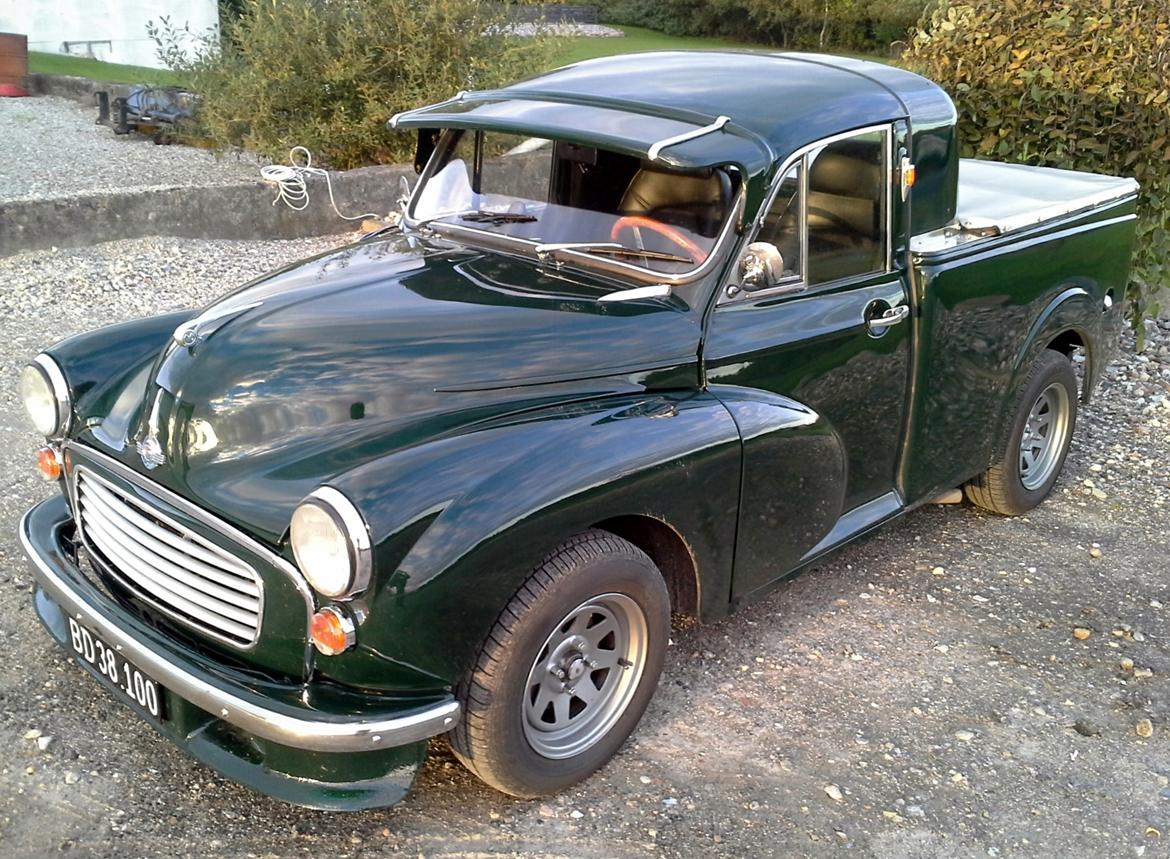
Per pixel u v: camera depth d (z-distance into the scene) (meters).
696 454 3.26
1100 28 7.20
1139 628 4.43
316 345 3.17
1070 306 5.05
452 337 3.22
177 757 3.29
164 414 3.14
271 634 2.80
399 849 3.00
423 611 2.70
